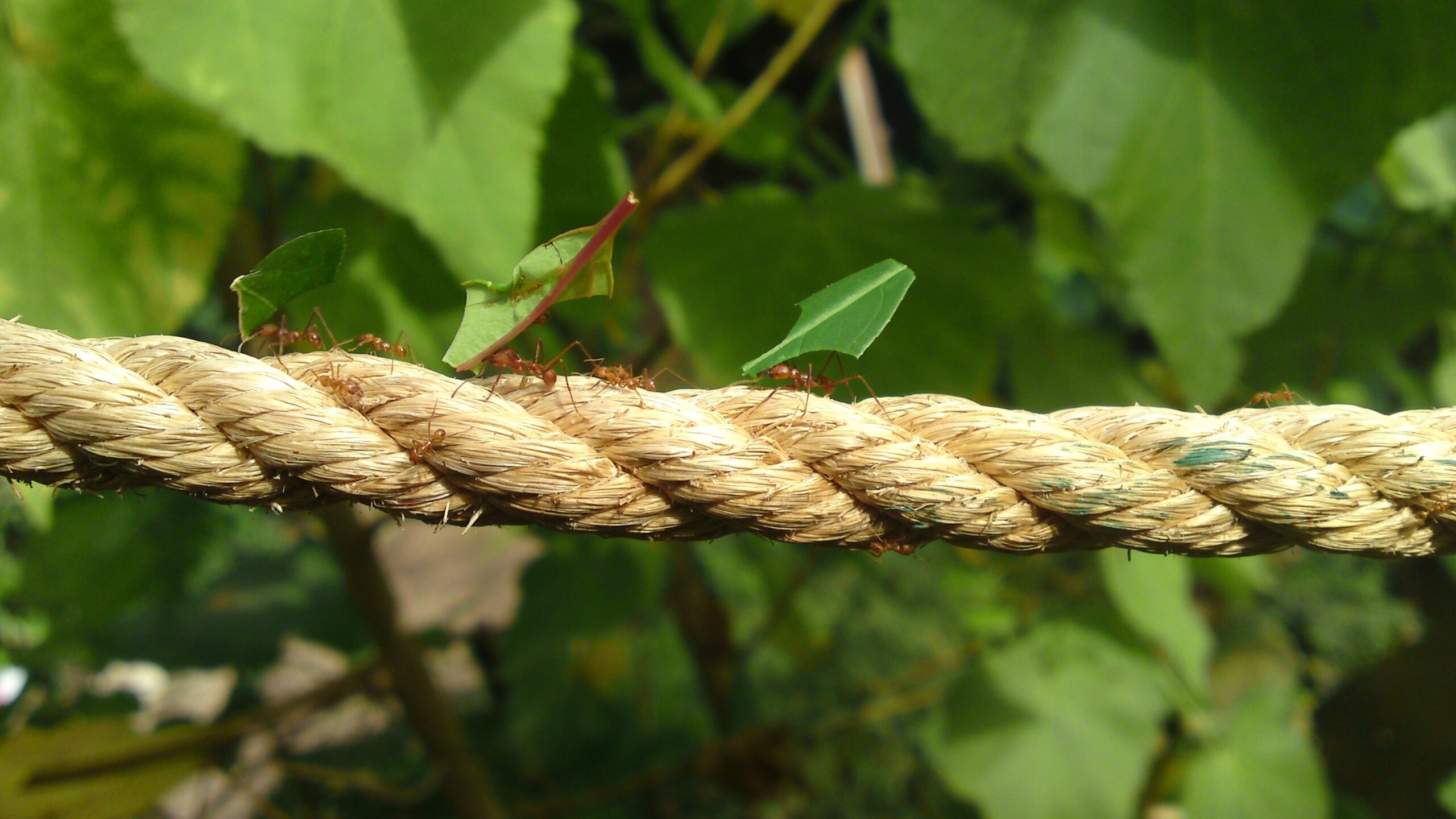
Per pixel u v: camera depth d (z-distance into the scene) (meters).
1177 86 0.32
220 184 0.30
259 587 0.61
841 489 0.21
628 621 0.62
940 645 0.74
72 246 0.30
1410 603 0.67
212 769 0.47
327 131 0.27
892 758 0.68
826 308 0.20
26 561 0.54
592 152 0.38
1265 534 0.22
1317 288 0.53
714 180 0.61
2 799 0.39
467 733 0.65
